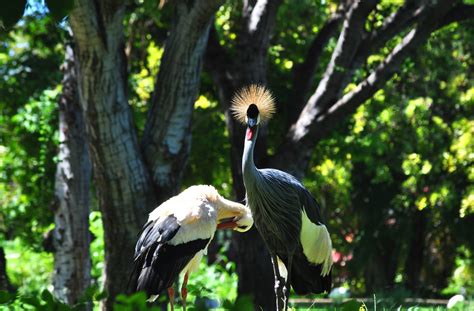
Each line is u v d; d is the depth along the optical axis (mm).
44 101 19562
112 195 12938
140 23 19406
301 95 18281
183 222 9781
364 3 15094
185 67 13016
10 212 21312
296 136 16188
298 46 20766
